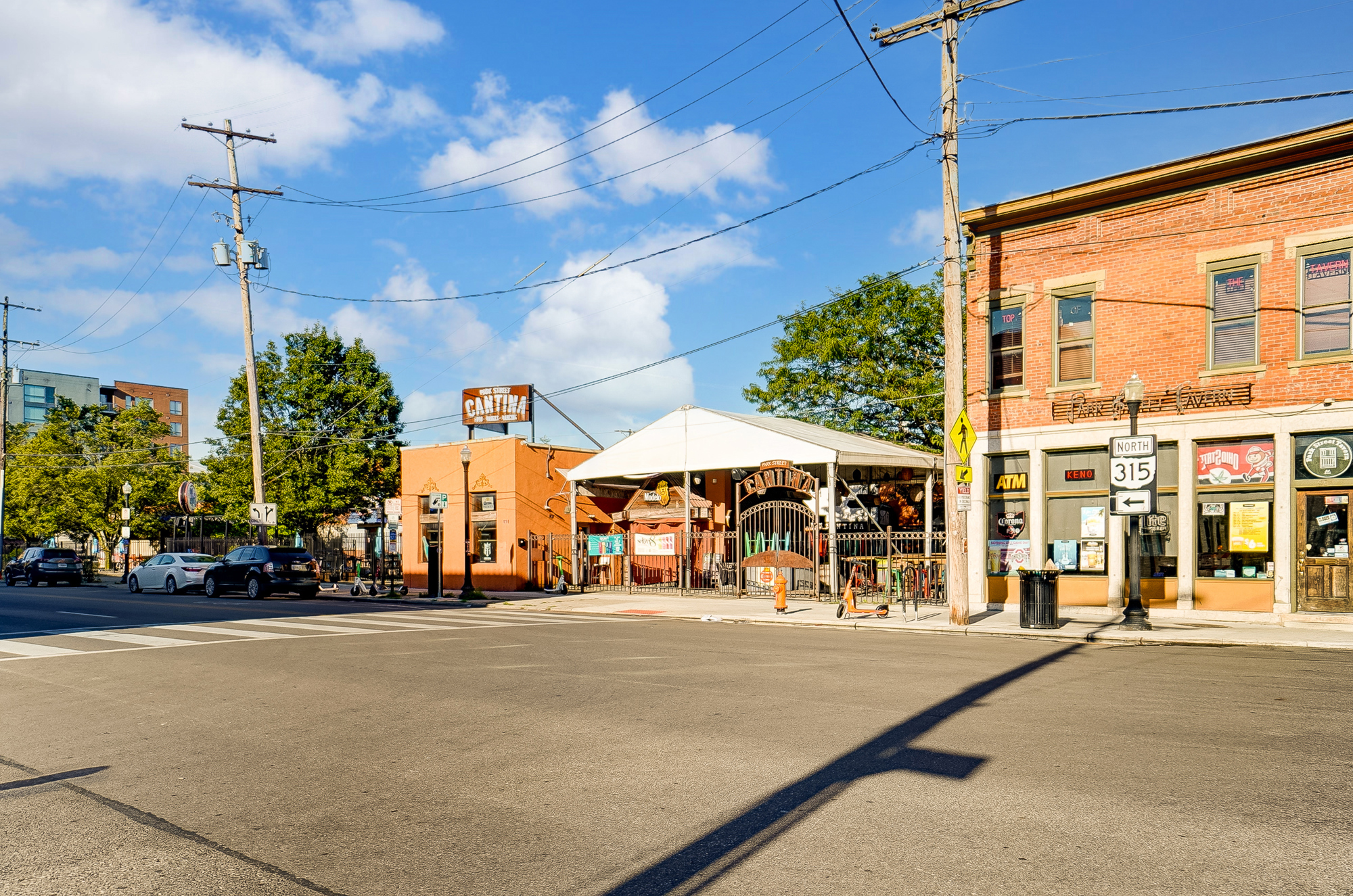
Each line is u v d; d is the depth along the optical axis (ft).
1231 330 60.59
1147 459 54.08
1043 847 16.43
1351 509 55.83
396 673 37.81
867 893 14.51
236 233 105.91
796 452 84.48
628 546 102.83
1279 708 28.71
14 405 325.83
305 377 135.54
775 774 21.47
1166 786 19.97
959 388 59.47
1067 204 66.49
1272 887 14.55
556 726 27.14
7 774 22.99
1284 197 58.44
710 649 46.62
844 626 62.08
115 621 63.52
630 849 16.76
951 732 25.39
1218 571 60.23
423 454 122.52
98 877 15.78
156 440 189.78
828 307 122.11
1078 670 37.65
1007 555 69.51
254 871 15.98
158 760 24.02
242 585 96.27
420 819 18.70
